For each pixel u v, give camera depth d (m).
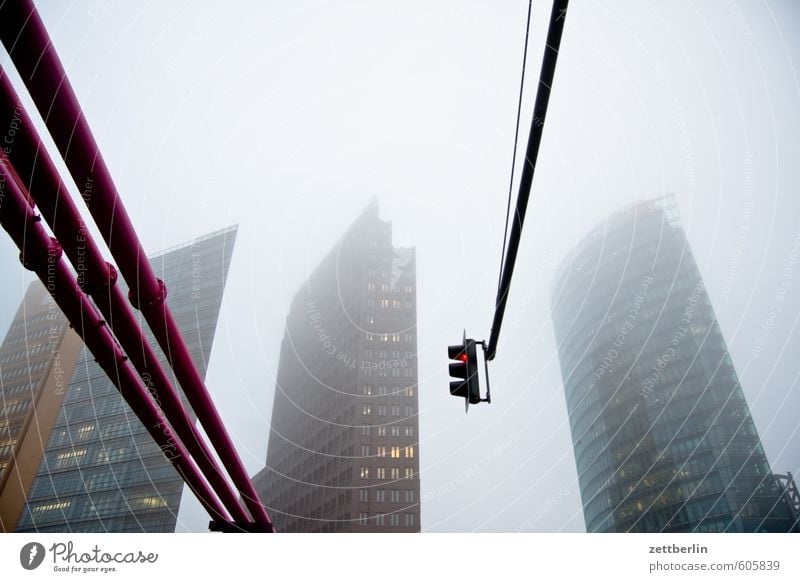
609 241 127.25
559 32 5.07
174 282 127.31
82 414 95.81
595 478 109.44
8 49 9.14
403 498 98.81
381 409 112.25
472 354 7.57
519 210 6.29
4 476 88.12
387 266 143.38
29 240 13.47
